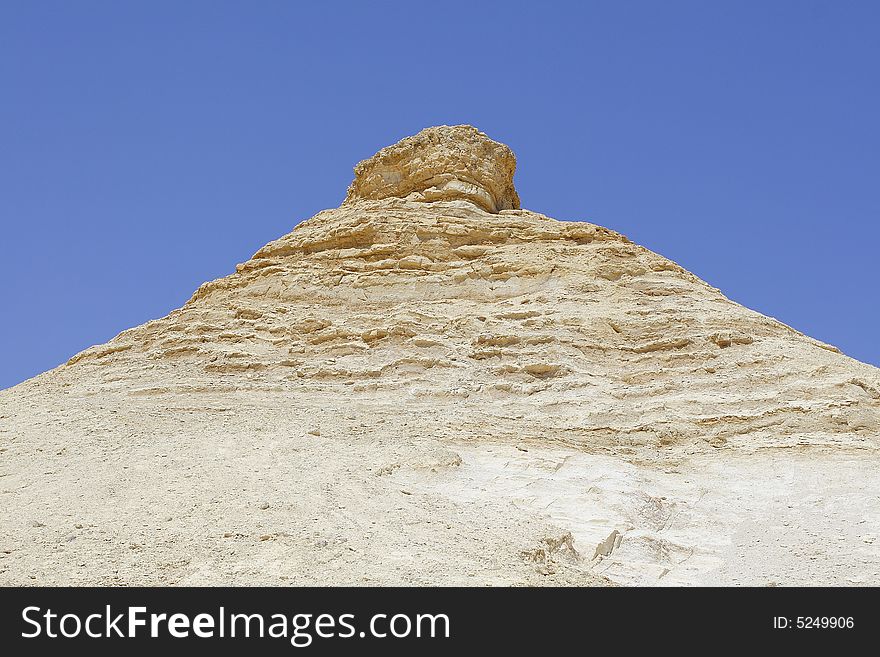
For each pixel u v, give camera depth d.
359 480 20.58
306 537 16.92
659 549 19.41
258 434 23.55
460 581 15.45
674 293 30.06
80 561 15.70
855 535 20.00
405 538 17.39
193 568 15.59
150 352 29.97
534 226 33.16
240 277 33.31
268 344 29.33
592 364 27.20
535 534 18.19
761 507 21.56
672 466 23.33
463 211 34.16
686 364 26.94
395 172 36.72
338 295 31.16
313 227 35.25
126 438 23.39
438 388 26.44
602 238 32.47
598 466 22.48
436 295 30.70
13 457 22.44
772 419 24.34
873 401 24.67
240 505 18.52
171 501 18.81
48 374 31.50
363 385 26.75
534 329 28.28
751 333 28.03
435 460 21.95
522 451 22.98
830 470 22.50
